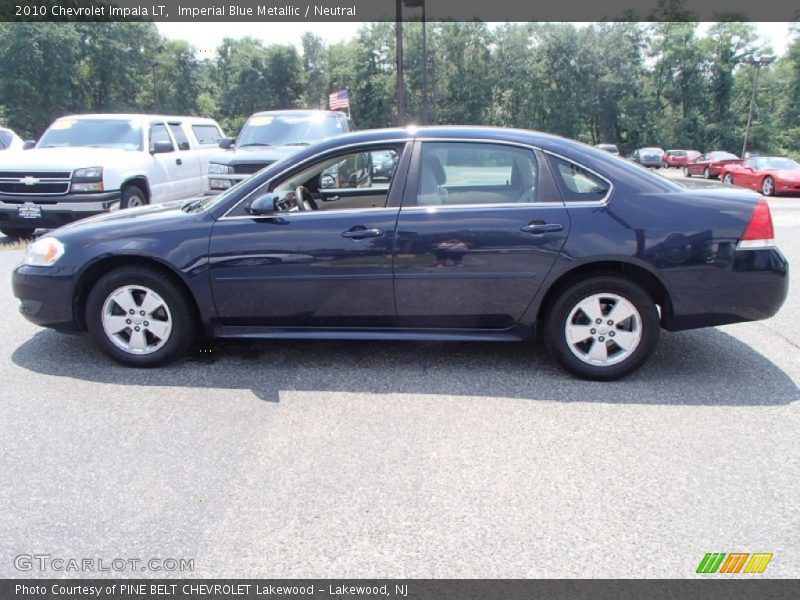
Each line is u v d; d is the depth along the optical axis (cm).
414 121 7388
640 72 7412
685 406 369
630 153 7156
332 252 405
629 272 403
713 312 393
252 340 490
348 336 424
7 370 426
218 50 8862
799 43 6619
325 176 434
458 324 415
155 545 246
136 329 427
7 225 905
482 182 409
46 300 431
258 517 263
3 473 296
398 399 380
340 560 237
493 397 383
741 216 386
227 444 324
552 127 7362
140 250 415
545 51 7225
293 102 8962
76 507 270
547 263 393
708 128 7175
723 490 281
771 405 370
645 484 286
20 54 5044
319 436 333
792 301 605
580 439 329
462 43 7212
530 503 271
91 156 902
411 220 403
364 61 7431
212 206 424
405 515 263
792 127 6962
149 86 6850
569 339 404
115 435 334
